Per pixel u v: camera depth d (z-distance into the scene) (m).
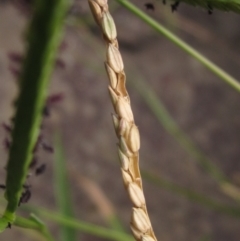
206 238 0.37
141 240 0.12
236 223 0.44
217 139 0.48
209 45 0.53
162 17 0.44
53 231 0.40
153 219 0.43
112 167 0.45
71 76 0.48
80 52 0.48
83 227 0.20
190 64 0.52
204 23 0.54
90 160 0.45
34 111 0.11
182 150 0.47
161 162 0.46
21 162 0.12
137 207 0.12
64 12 0.10
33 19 0.10
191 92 0.51
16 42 0.47
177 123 0.48
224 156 0.47
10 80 0.45
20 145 0.12
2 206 0.25
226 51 0.53
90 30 0.45
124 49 0.52
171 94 0.50
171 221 0.43
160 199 0.44
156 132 0.47
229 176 0.46
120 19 0.52
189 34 0.53
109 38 0.11
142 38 0.52
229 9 0.11
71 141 0.45
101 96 0.48
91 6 0.11
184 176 0.45
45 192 0.42
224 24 0.54
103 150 0.45
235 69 0.52
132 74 0.49
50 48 0.10
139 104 0.48
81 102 0.47
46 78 0.10
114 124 0.11
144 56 0.52
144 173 0.28
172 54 0.53
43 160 0.42
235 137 0.48
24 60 0.10
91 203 0.41
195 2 0.12
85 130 0.46
